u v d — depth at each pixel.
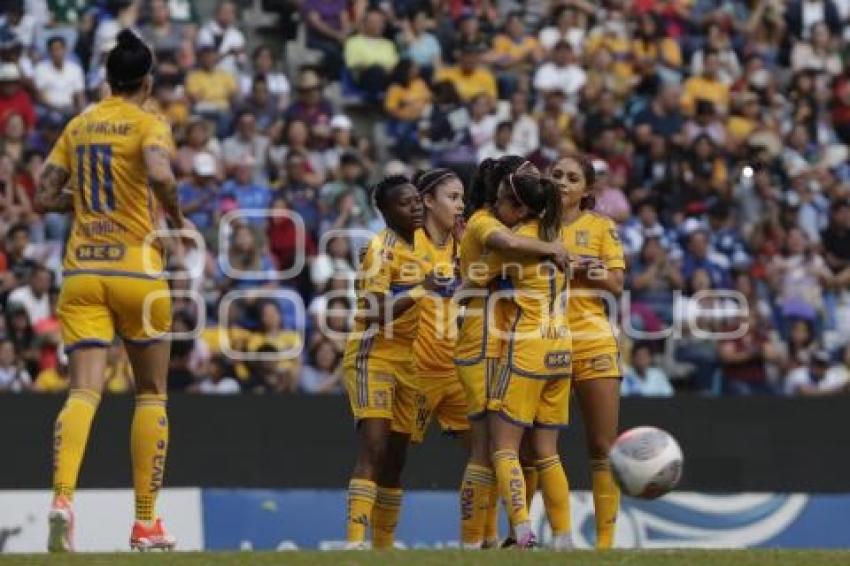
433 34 66.88
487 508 33.94
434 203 36.16
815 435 50.91
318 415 48.56
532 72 67.19
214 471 47.50
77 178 31.27
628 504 49.16
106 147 30.98
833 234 63.22
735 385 56.84
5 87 59.19
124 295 31.05
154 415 31.89
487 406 32.38
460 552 29.48
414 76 64.88
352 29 66.12
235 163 58.59
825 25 72.19
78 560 28.03
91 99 60.91
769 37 71.75
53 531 29.97
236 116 60.00
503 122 63.09
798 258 61.56
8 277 52.59
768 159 66.19
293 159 58.56
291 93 64.25
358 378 35.88
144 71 31.44
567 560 28.36
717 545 49.56
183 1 64.94
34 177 56.47
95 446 46.50
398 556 28.73
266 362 52.34
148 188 31.23
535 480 36.25
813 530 50.22
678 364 56.47
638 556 29.03
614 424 35.84
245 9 66.06
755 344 57.50
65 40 61.72
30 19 61.94
